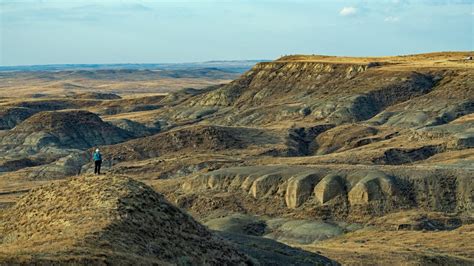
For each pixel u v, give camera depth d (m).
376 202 89.38
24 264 27.05
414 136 140.38
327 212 90.12
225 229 84.88
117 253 32.16
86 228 36.56
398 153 124.38
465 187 89.62
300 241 81.44
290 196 94.81
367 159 121.75
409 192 90.62
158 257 36.41
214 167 126.44
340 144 155.12
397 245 67.62
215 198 99.88
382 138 149.25
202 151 154.88
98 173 47.03
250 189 100.19
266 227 87.88
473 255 62.12
